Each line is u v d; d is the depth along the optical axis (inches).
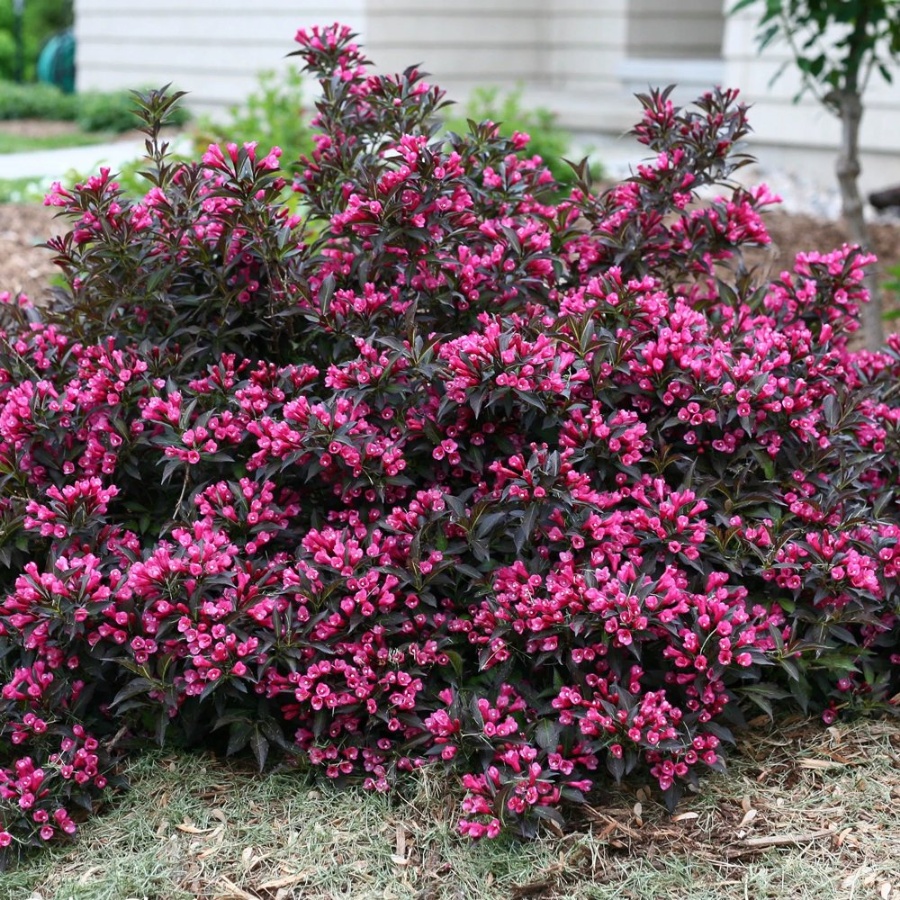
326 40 143.4
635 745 104.4
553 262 129.4
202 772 113.6
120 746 114.1
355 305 119.8
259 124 303.0
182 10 500.7
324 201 135.6
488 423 116.0
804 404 117.1
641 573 110.4
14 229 290.0
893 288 208.8
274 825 108.0
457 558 114.3
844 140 226.8
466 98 475.2
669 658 110.8
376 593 109.9
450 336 122.5
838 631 114.3
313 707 108.5
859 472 119.6
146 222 123.0
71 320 130.7
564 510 110.2
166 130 479.2
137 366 118.1
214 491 114.4
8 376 127.4
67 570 107.1
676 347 114.3
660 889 99.4
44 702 110.5
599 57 503.2
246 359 125.0
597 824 106.8
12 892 102.2
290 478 123.2
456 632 115.6
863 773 111.1
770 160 399.2
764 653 107.7
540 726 107.5
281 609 110.5
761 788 110.5
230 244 124.1
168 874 102.7
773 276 249.0
